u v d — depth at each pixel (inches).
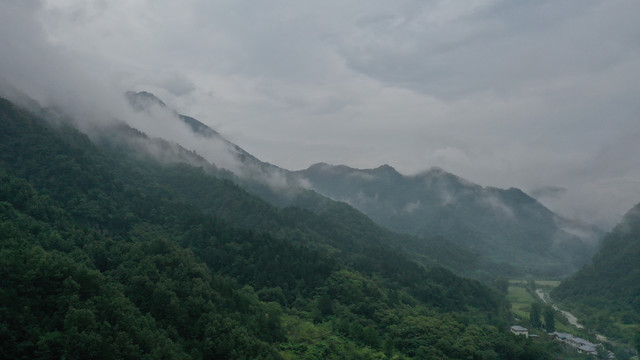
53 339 3582.7
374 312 7062.0
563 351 7608.3
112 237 7657.5
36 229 6235.2
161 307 4948.3
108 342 3762.3
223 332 4832.7
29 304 3818.9
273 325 5782.5
